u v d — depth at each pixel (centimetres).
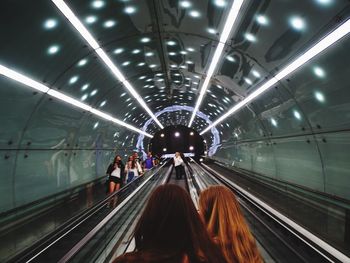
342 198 682
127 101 1588
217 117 2341
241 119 1639
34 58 617
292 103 852
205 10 684
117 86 1236
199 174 1997
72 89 880
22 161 745
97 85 1044
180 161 1961
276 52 714
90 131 1310
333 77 615
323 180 796
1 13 470
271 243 644
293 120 909
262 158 1400
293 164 1009
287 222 591
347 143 661
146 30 813
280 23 607
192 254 130
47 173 901
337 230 626
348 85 589
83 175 1290
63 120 962
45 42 604
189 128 4759
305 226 537
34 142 797
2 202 654
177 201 136
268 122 1176
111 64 953
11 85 609
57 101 841
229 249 173
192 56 1063
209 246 135
